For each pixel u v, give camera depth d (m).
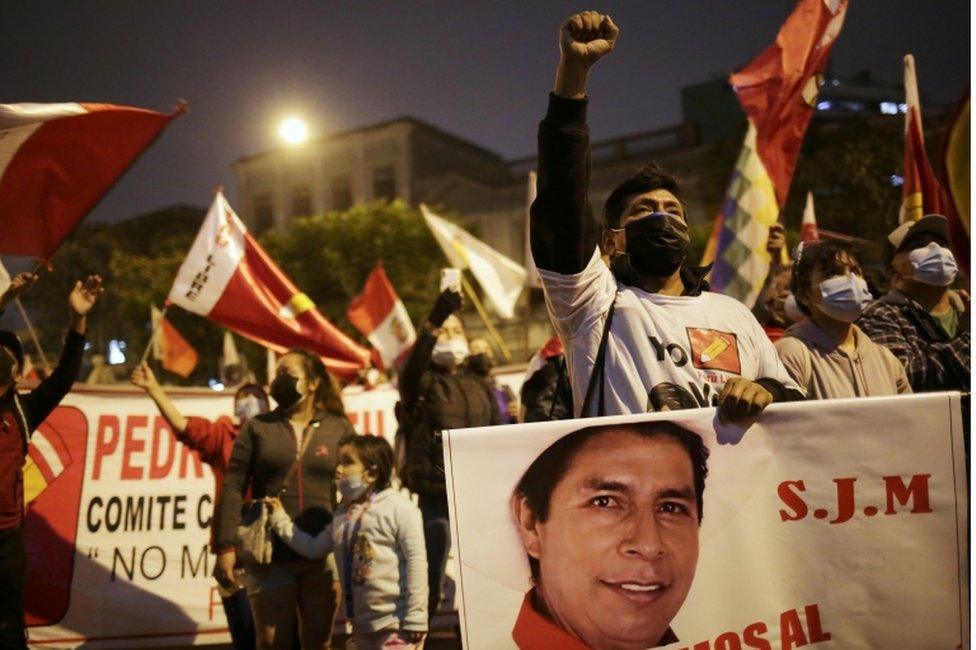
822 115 26.95
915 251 4.05
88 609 6.36
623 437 2.39
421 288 37.31
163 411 5.84
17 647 4.35
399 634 4.41
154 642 6.43
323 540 4.84
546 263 2.57
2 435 4.41
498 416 6.04
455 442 2.37
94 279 4.76
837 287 3.46
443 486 5.62
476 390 5.92
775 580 2.38
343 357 6.81
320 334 6.78
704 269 2.91
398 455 6.29
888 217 24.95
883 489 2.42
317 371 5.18
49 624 6.27
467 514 2.35
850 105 29.61
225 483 4.97
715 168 36.41
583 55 2.41
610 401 2.56
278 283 6.78
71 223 4.68
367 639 4.45
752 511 2.40
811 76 6.40
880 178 25.25
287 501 4.92
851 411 2.44
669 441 2.40
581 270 2.55
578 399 2.62
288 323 6.75
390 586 4.45
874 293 4.28
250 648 5.68
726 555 2.38
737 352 2.66
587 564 2.35
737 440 2.42
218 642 6.54
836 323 3.61
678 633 2.34
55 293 29.14
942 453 2.44
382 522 4.51
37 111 4.45
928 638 2.38
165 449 6.73
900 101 29.77
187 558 6.61
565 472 2.37
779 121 6.40
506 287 9.89
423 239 37.53
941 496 2.43
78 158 4.61
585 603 2.33
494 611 2.32
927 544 2.41
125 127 4.62
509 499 2.36
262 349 31.36
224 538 4.87
